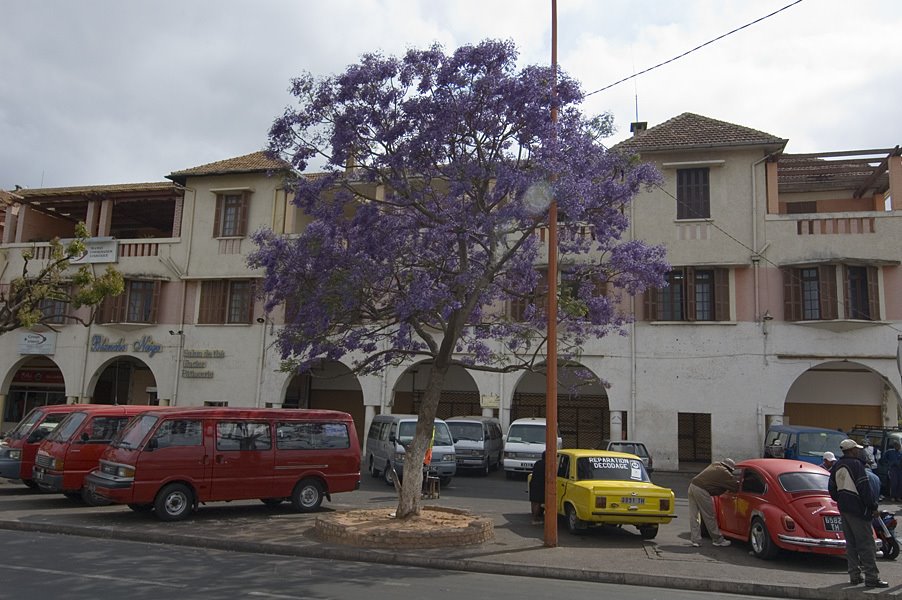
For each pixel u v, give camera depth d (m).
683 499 18.88
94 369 29.02
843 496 9.51
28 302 18.95
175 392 28.12
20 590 7.84
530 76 12.23
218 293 28.39
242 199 28.69
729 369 23.41
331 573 9.53
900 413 22.70
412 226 13.00
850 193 28.42
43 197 30.61
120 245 29.62
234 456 14.18
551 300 12.04
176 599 7.64
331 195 14.23
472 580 9.48
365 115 12.60
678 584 9.63
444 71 12.43
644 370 24.03
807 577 9.84
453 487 20.28
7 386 29.80
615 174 13.56
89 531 12.16
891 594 8.93
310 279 13.04
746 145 23.83
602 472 13.44
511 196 12.83
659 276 13.96
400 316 12.23
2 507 14.76
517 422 23.27
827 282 22.72
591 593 8.92
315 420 15.45
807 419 27.14
